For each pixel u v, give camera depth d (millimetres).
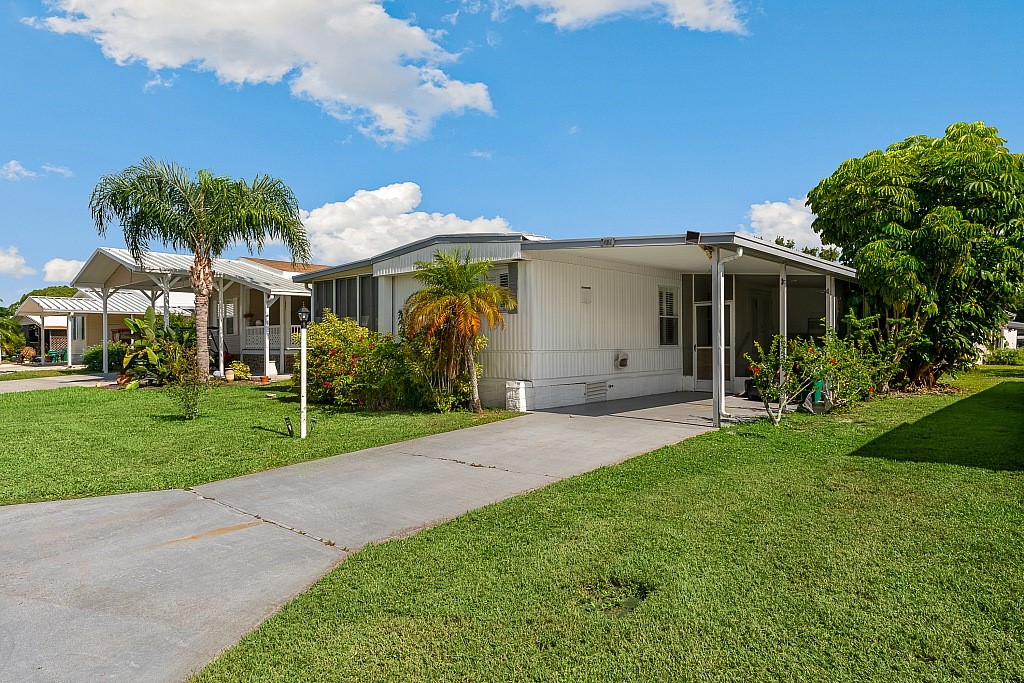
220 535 5012
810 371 9586
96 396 14609
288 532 5059
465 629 3355
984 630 3162
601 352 12664
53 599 3900
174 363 16000
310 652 3170
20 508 5758
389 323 14164
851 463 6543
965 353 13414
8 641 3395
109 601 3865
